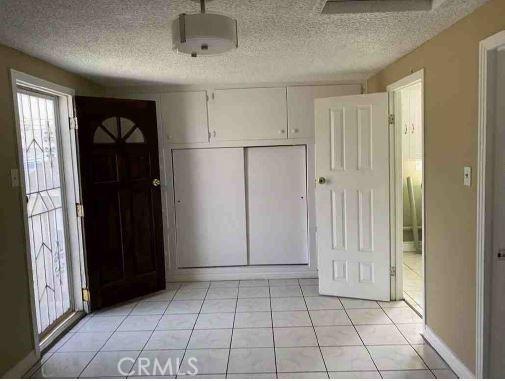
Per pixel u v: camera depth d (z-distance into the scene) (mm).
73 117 3596
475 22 2229
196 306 3893
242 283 4531
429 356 2842
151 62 3289
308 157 4488
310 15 2244
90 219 3717
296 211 4594
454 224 2564
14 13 2090
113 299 3924
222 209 4586
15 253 2701
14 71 2750
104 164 3826
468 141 2346
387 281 3848
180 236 4609
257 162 4555
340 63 3594
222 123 4465
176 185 4551
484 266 2223
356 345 3021
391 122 3723
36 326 2910
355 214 3902
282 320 3502
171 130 4477
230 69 3691
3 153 2596
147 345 3109
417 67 3064
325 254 4043
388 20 2379
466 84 2346
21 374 2701
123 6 2023
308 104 4434
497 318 2244
